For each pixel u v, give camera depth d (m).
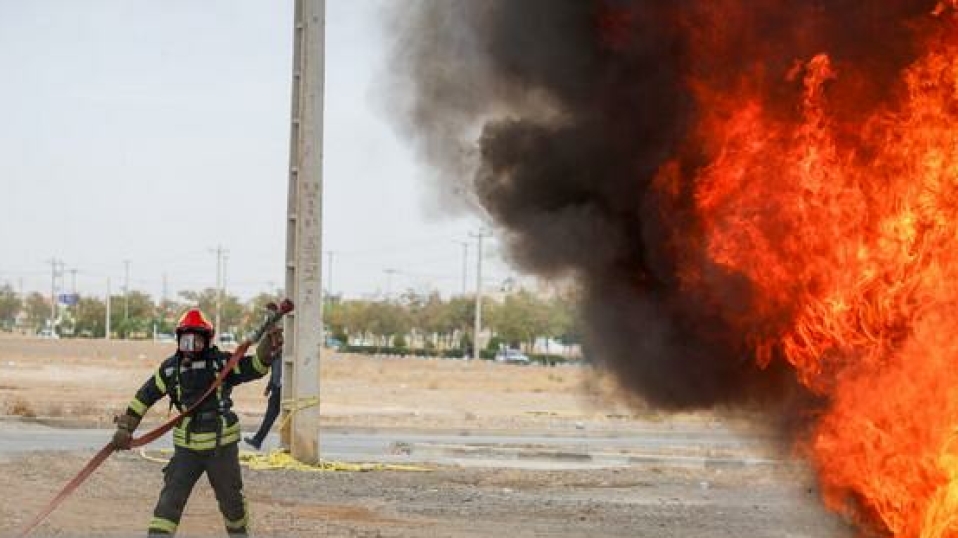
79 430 38.25
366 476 26.88
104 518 18.55
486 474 28.36
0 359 104.56
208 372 14.99
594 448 38.00
